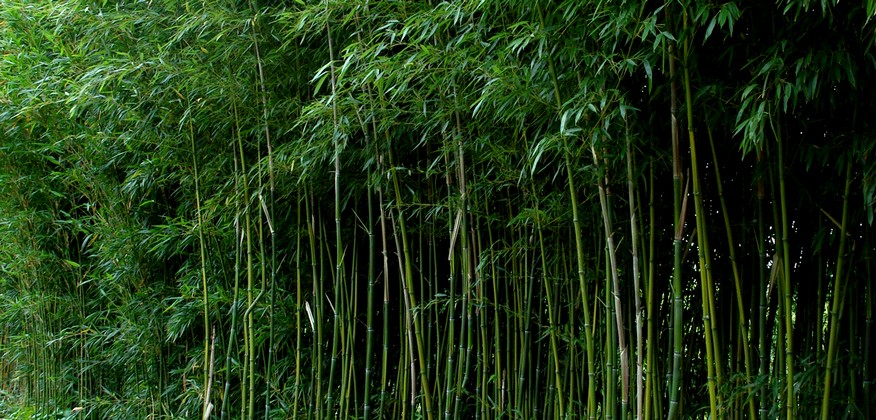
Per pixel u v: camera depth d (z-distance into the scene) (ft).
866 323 6.68
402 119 9.56
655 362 7.86
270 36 10.37
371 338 10.21
